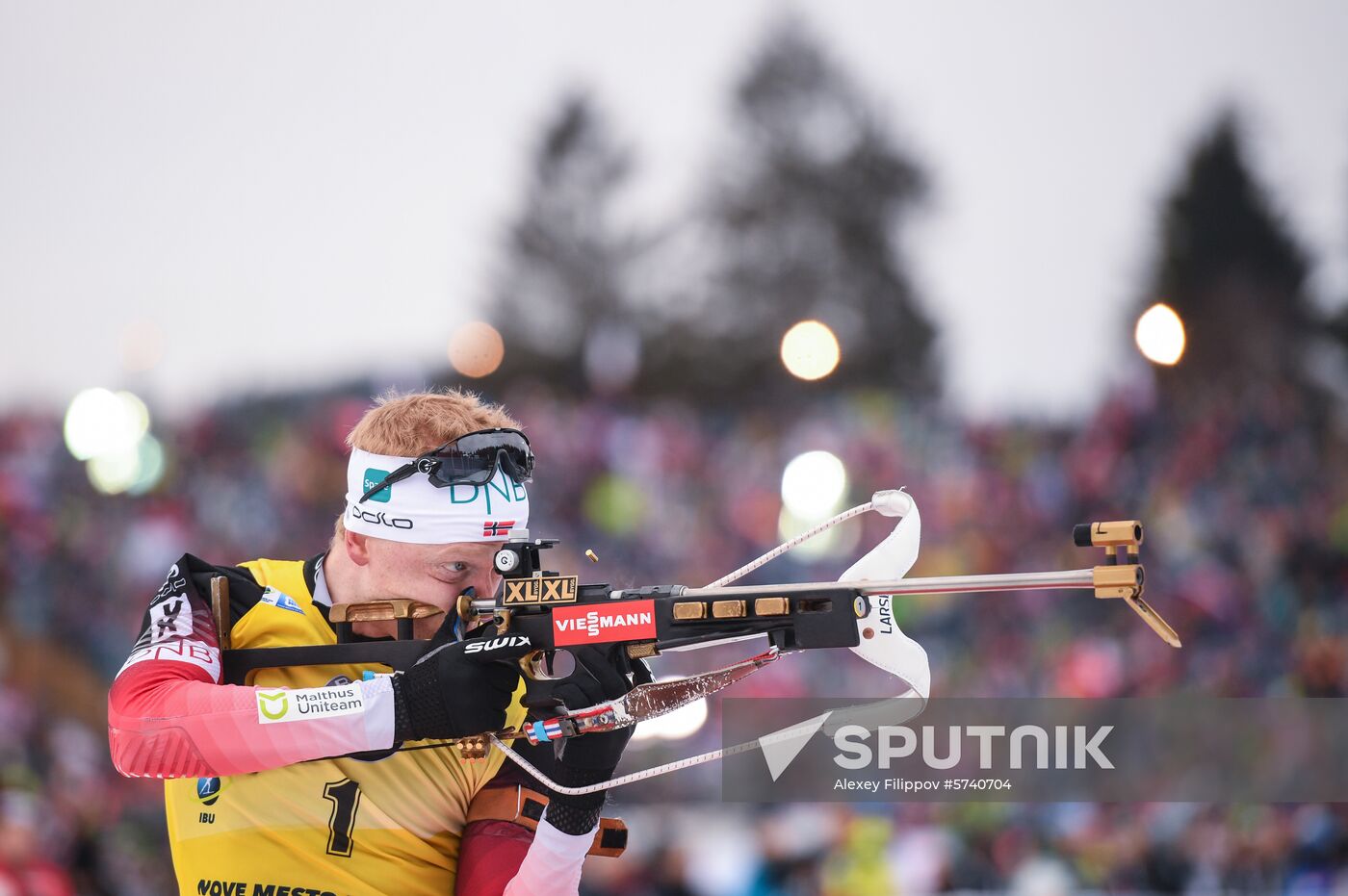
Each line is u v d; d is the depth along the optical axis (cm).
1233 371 10431
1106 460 5603
